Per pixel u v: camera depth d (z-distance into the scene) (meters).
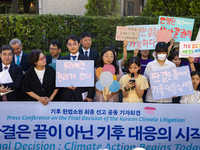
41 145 3.21
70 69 3.24
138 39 3.98
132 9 9.32
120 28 3.88
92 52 4.57
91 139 3.21
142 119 3.19
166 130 3.21
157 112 3.19
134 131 3.21
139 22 6.60
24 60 4.24
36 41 6.58
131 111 3.19
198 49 3.59
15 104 3.16
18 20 6.41
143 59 4.42
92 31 6.68
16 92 3.43
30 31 6.53
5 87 3.20
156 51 3.50
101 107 3.18
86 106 3.18
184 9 6.84
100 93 3.47
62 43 6.70
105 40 6.71
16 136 3.19
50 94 3.33
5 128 3.17
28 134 3.19
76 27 6.66
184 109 3.19
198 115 3.19
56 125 3.19
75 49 3.45
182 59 4.32
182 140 3.22
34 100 3.32
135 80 3.32
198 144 3.22
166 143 3.21
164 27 4.33
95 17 6.62
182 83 3.19
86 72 3.27
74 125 3.20
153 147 3.22
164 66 3.57
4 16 6.45
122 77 3.38
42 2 8.46
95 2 7.44
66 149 3.22
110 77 3.19
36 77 3.25
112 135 3.21
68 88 3.39
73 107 3.18
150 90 3.57
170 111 3.19
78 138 3.21
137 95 3.33
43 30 6.61
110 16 6.91
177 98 3.77
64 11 8.65
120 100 4.78
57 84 3.22
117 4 7.93
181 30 4.32
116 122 3.19
